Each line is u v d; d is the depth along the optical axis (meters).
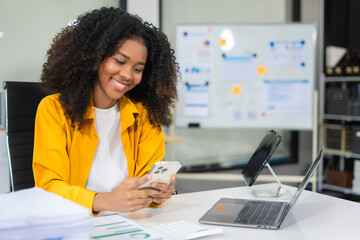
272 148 1.28
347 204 1.21
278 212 1.07
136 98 1.42
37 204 0.71
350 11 4.09
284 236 0.90
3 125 2.70
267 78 3.46
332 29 4.05
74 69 1.20
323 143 3.90
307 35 3.45
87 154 1.25
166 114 1.43
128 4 3.38
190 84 3.42
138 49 1.16
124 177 1.32
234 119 3.46
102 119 1.31
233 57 3.43
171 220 1.02
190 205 1.18
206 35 3.40
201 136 3.96
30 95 1.42
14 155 1.38
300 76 3.46
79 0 3.23
